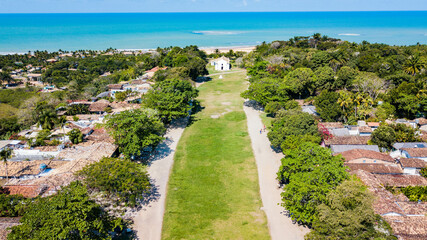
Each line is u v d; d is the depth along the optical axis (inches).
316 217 1464.1
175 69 4665.4
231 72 6023.6
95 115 3245.6
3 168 2017.7
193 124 3181.6
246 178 2119.8
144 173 1865.2
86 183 1641.2
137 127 2249.0
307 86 3809.1
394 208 1585.9
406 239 1396.4
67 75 6589.6
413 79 3782.0
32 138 2566.4
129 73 5310.0
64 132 2770.7
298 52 5880.9
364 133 2751.0
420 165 2095.2
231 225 1647.4
